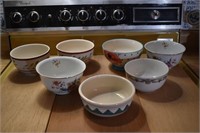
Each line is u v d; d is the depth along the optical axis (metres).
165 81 0.69
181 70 0.78
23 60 0.71
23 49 0.79
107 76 0.64
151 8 0.85
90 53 0.77
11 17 0.84
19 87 0.70
